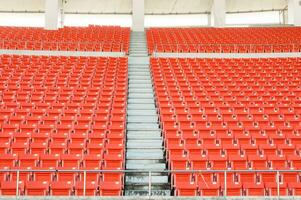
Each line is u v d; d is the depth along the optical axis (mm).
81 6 33031
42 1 32500
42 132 13531
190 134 13664
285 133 13969
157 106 16625
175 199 9078
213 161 11477
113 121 14469
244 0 33062
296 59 22125
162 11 33688
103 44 24234
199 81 19234
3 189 9797
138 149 13398
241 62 21844
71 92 17312
